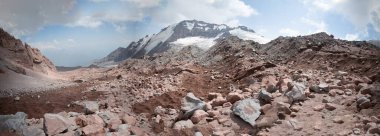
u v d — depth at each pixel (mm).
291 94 13727
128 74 38781
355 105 12250
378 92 12250
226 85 22016
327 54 22766
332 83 15531
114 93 22344
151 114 16453
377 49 26500
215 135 12109
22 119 13125
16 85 31094
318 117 11945
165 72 32938
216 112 13828
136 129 13078
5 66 39188
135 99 19969
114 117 14438
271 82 18031
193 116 13758
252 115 12867
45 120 12547
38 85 32906
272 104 13258
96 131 12422
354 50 24141
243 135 11656
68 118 13516
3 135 12070
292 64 24484
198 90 21438
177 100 18984
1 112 20062
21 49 48031
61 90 27469
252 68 22750
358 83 14836
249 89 17422
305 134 10930
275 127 11805
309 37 30031
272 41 34312
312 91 14656
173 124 14047
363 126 10445
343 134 10234
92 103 15828
